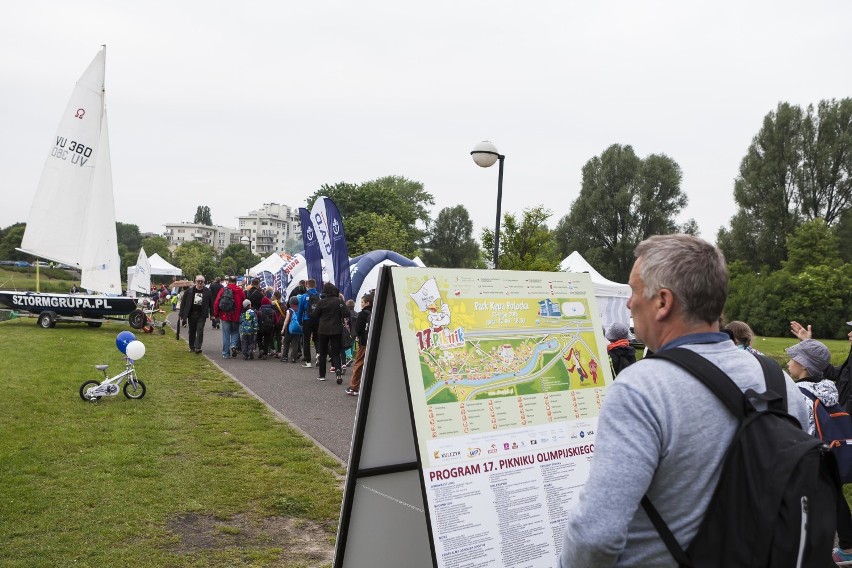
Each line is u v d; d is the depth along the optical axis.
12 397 9.70
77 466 6.44
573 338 3.29
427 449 2.67
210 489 5.91
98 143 23.42
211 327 29.42
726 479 1.69
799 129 56.50
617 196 62.47
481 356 2.96
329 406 10.43
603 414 1.78
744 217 57.84
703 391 1.76
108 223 23.75
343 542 2.82
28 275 49.66
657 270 1.92
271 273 33.72
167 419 8.80
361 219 64.94
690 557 1.69
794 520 1.59
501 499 2.76
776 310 44.06
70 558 4.35
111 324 26.45
